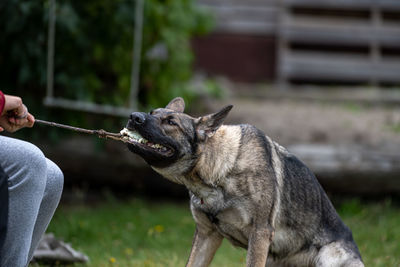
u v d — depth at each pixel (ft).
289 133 30.30
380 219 26.99
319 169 27.94
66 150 27.84
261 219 14.71
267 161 14.97
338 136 30.14
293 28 42.06
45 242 19.31
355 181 28.40
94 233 24.40
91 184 30.19
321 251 15.99
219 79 42.68
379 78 41.42
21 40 25.66
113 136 13.84
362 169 27.94
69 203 29.43
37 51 25.76
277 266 16.52
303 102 37.81
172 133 14.20
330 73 41.63
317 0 42.42
